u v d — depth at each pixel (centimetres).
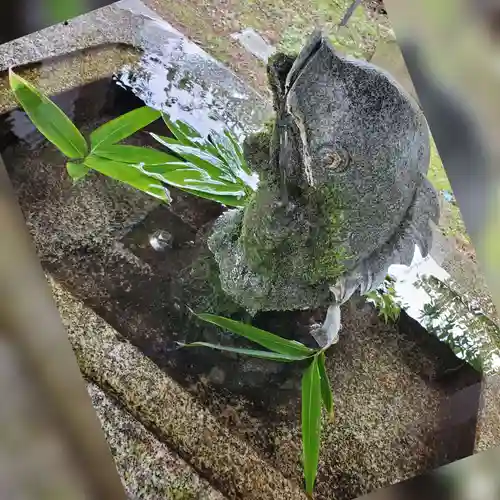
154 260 87
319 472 82
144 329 85
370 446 84
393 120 65
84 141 89
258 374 84
